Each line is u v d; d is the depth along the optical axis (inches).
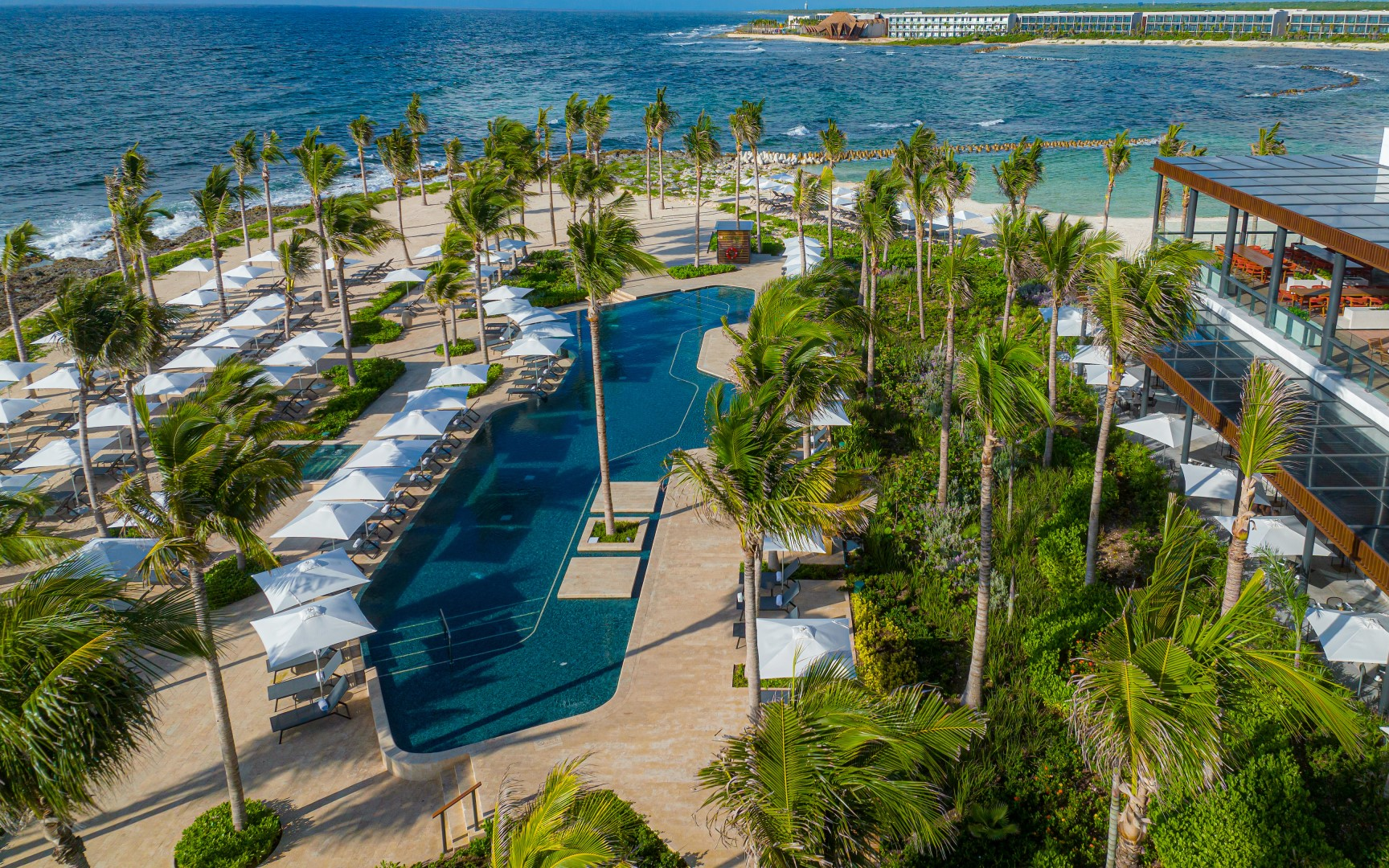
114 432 1376.7
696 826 649.0
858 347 1331.2
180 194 3376.0
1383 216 885.8
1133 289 809.5
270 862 644.7
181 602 536.7
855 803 443.5
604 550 1051.3
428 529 1113.4
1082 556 984.9
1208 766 443.2
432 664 864.3
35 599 476.1
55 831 486.6
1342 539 719.1
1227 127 4468.5
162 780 725.3
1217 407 930.1
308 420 1405.0
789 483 618.5
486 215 1540.4
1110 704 454.9
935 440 1275.8
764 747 451.8
